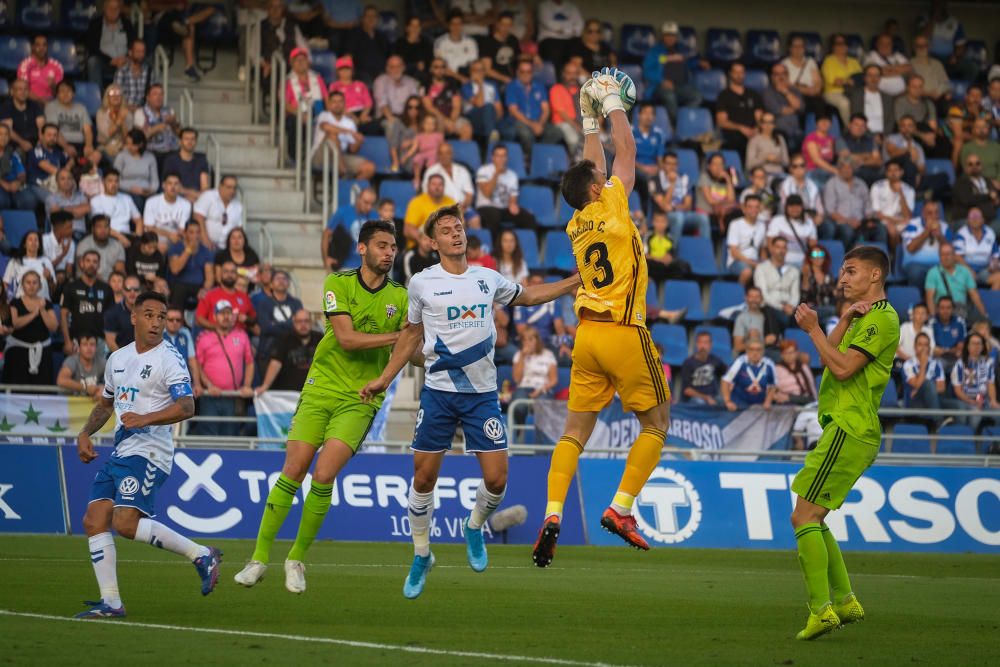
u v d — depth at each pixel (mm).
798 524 24578
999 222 75000
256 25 70688
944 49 85500
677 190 70062
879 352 24531
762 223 68688
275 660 19781
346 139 66500
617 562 42844
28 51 68062
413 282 26656
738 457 53156
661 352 61969
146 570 35000
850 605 25172
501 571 38219
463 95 71750
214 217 60062
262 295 55406
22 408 48969
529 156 71188
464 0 77250
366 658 20203
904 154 76375
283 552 42406
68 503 47094
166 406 25641
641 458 26188
